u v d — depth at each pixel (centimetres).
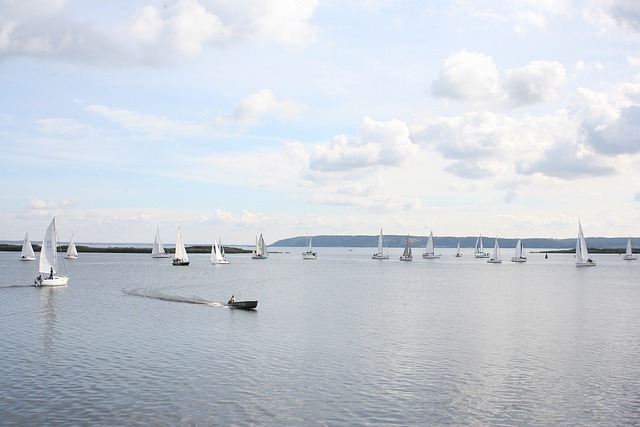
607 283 11294
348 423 2709
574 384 3378
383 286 10250
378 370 3634
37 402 2908
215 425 2644
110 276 12069
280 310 6438
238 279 11619
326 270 16250
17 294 7931
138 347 4206
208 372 3509
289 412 2833
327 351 4159
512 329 5216
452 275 13938
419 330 5112
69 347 4184
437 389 3247
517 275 14038
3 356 3881
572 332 5078
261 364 3738
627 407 2986
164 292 8388
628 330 5200
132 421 2669
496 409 2938
